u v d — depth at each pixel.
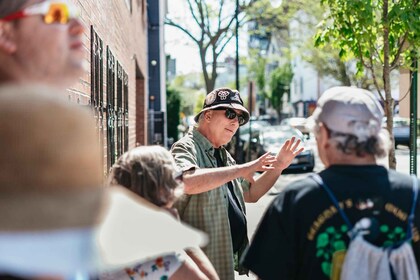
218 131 3.76
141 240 1.79
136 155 2.53
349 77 33.19
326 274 2.21
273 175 3.93
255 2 27.23
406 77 7.89
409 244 2.18
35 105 1.22
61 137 1.22
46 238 1.20
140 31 17.52
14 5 1.78
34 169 1.19
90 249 1.28
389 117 5.21
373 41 5.48
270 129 23.06
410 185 2.26
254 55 36.25
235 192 3.75
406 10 5.14
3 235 1.18
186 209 3.42
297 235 2.25
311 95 54.56
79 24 1.91
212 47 27.77
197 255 2.71
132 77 13.76
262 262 2.29
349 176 2.25
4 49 1.79
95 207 1.26
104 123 6.60
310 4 26.78
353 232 2.18
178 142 3.72
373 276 2.13
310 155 20.61
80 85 4.71
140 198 2.47
